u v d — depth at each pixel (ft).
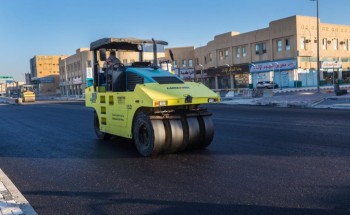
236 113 67.05
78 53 282.36
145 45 36.14
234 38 197.36
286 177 21.47
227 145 32.68
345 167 23.22
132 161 27.68
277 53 174.40
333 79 176.35
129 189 20.51
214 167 24.66
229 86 205.36
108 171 24.90
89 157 29.96
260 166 24.38
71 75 304.50
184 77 217.36
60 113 83.10
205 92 30.22
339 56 180.55
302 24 164.45
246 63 190.49
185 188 20.18
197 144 30.63
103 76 37.27
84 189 20.95
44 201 19.12
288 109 72.59
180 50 244.42
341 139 33.40
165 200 18.37
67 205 18.35
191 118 29.91
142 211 17.06
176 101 28.02
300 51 164.45
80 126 53.42
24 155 32.12
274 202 17.38
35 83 394.32
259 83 171.12
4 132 49.62
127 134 31.81
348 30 183.01
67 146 35.88
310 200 17.46
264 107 81.82
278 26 171.22
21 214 16.98
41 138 42.19
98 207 17.87
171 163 26.45
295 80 164.86
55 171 25.59
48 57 419.95
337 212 15.88
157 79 30.19
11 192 20.66
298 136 36.14
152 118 28.22
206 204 17.51
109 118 34.88
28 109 105.81
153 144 27.99
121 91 32.55
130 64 34.45
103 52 34.35
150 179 22.36
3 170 26.66
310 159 25.81
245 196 18.38
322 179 20.79
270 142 33.37
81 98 218.59
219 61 211.00
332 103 79.77
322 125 43.88
